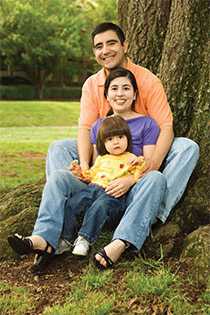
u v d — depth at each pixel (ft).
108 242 16.56
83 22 177.47
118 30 17.74
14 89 171.73
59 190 15.81
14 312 14.49
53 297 14.89
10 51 171.83
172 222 16.69
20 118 102.01
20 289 15.33
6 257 17.33
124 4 22.74
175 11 19.12
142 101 17.56
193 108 18.63
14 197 20.36
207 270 14.74
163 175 15.83
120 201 15.94
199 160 17.70
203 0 18.53
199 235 15.67
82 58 182.29
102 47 17.69
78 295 14.61
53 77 184.14
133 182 15.94
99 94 18.13
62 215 15.64
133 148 16.93
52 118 105.19
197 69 18.65
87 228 15.44
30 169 42.34
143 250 16.19
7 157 48.57
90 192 16.11
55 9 175.83
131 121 17.16
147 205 15.34
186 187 17.31
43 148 55.26
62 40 172.86
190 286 14.57
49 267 16.12
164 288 14.37
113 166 16.37
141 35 21.07
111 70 17.87
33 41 172.04
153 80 17.63
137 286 14.49
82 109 18.40
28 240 15.15
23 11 169.78
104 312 13.83
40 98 175.42
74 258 16.37
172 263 15.66
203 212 16.85
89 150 17.83
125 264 15.60
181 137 18.35
